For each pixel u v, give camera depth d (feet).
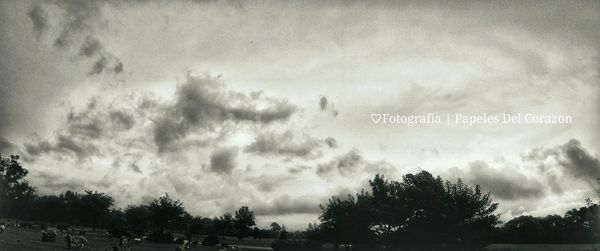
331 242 215.72
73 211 461.37
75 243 156.76
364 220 203.21
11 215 465.06
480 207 180.55
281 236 343.46
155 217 386.11
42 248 141.49
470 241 177.06
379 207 200.95
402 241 188.14
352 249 203.92
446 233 179.93
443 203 181.78
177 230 449.48
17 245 143.74
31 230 263.08
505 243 282.56
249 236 433.07
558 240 277.64
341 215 205.67
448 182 187.62
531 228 281.54
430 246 183.32
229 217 426.92
